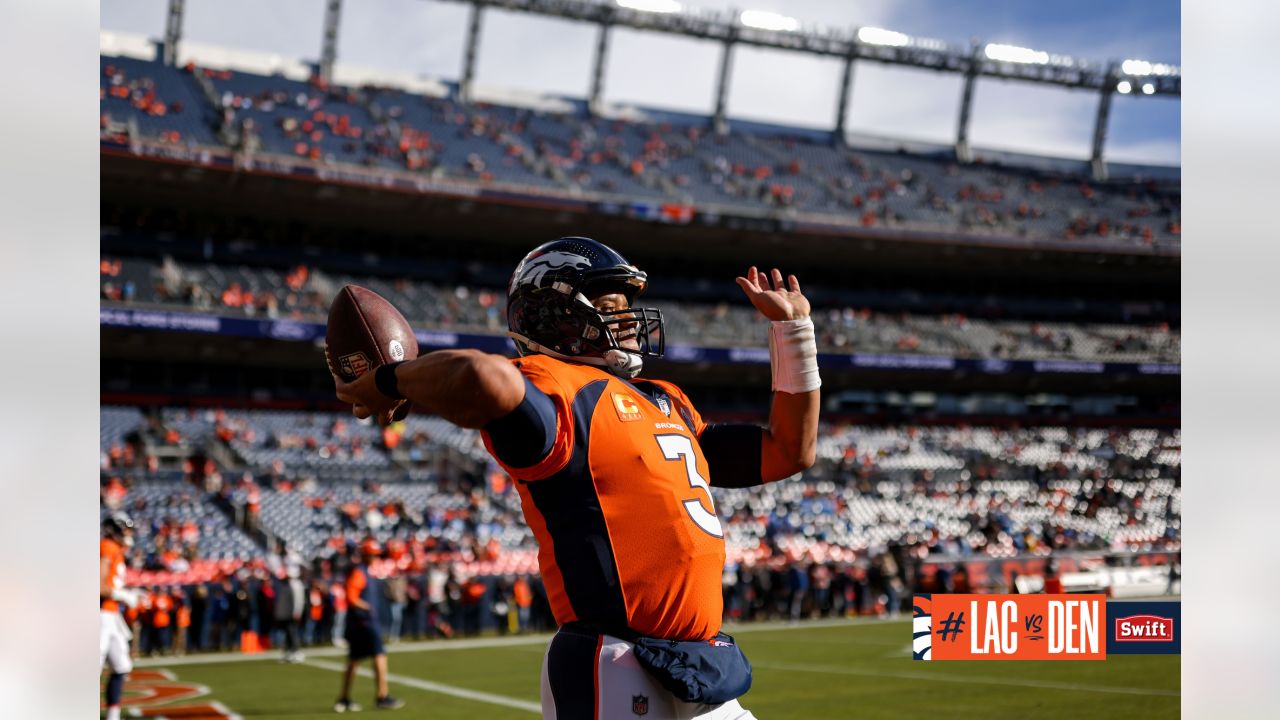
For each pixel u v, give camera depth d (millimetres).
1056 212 34250
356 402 1867
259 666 12797
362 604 8859
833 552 21609
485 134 30844
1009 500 25750
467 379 1653
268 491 20516
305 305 25281
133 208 25578
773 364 2275
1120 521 25219
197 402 24812
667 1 31922
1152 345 32000
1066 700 8234
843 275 32406
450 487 22250
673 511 1911
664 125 34625
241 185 24750
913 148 37219
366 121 29438
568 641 1889
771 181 32656
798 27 34312
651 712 1850
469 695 9562
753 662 11633
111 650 7410
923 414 30906
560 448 1824
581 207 27031
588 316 2043
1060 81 36500
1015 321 32719
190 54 29766
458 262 28797
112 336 23016
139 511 18906
